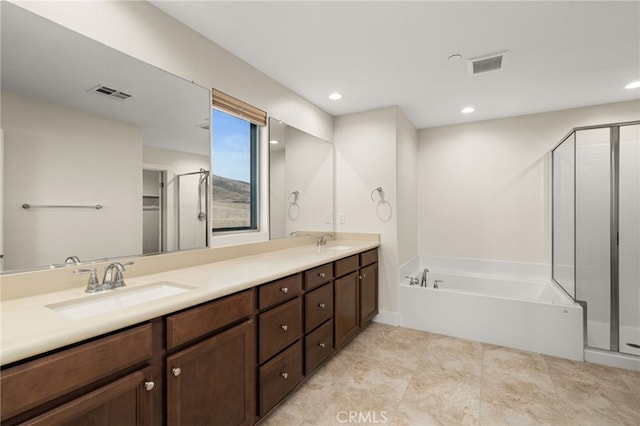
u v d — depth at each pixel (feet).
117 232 5.00
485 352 8.25
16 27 3.92
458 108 10.68
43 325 2.94
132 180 5.20
